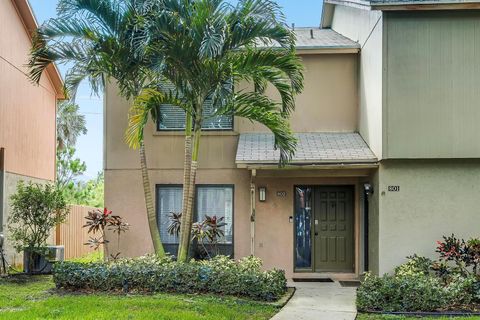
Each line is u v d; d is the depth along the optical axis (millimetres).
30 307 8617
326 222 14070
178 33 10656
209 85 11172
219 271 10211
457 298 9484
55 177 19609
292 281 12875
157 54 10750
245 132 13938
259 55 11180
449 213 11828
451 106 11625
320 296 10758
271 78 11570
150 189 12695
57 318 7805
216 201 13664
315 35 16516
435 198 11859
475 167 11867
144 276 10203
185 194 11523
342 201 14102
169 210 13656
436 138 11609
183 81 11219
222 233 12859
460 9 11508
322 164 12141
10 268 13453
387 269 11805
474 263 10750
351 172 12945
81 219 20094
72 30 11469
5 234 14219
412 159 11703
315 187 14102
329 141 13375
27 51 16328
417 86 11648
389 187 11914
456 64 11648
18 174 15570
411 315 9039
